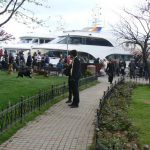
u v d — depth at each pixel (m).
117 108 18.70
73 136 12.92
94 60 49.16
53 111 17.64
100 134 12.07
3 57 42.41
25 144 11.82
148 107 21.73
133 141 12.73
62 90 22.62
